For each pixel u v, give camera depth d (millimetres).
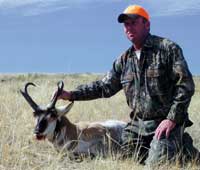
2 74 34688
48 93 11656
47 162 7223
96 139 8047
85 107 10633
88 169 6910
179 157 7027
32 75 35188
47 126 7742
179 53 7066
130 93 7484
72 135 7945
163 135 6945
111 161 6965
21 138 7902
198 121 10922
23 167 6848
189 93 6938
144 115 7402
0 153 7039
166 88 7188
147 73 7215
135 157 7406
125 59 7539
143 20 7188
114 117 10492
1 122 8180
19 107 9695
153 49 7191
